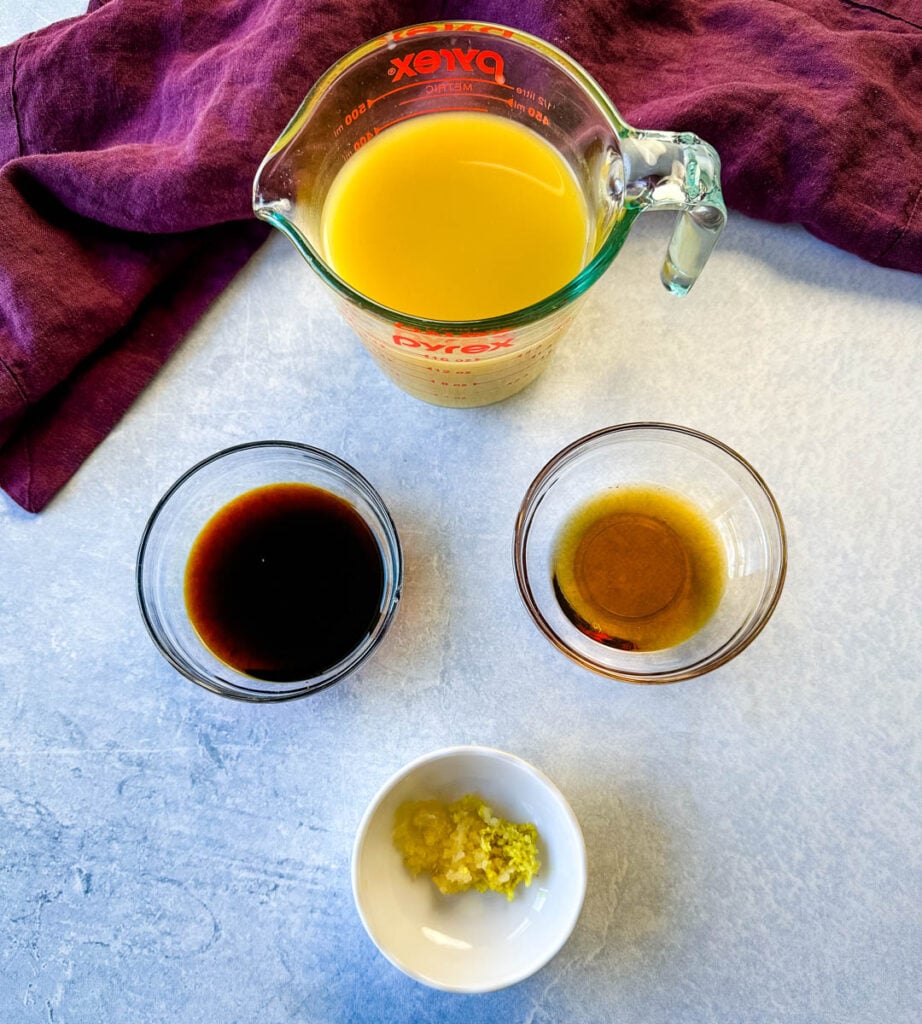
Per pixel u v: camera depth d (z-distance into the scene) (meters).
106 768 0.37
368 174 0.33
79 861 0.37
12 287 0.37
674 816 0.36
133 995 0.36
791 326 0.39
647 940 0.36
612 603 0.38
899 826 0.36
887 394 0.38
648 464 0.39
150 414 0.39
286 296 0.40
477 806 0.36
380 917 0.34
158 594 0.38
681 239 0.33
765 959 0.36
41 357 0.37
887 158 0.37
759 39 0.39
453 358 0.31
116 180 0.37
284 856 0.37
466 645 0.38
